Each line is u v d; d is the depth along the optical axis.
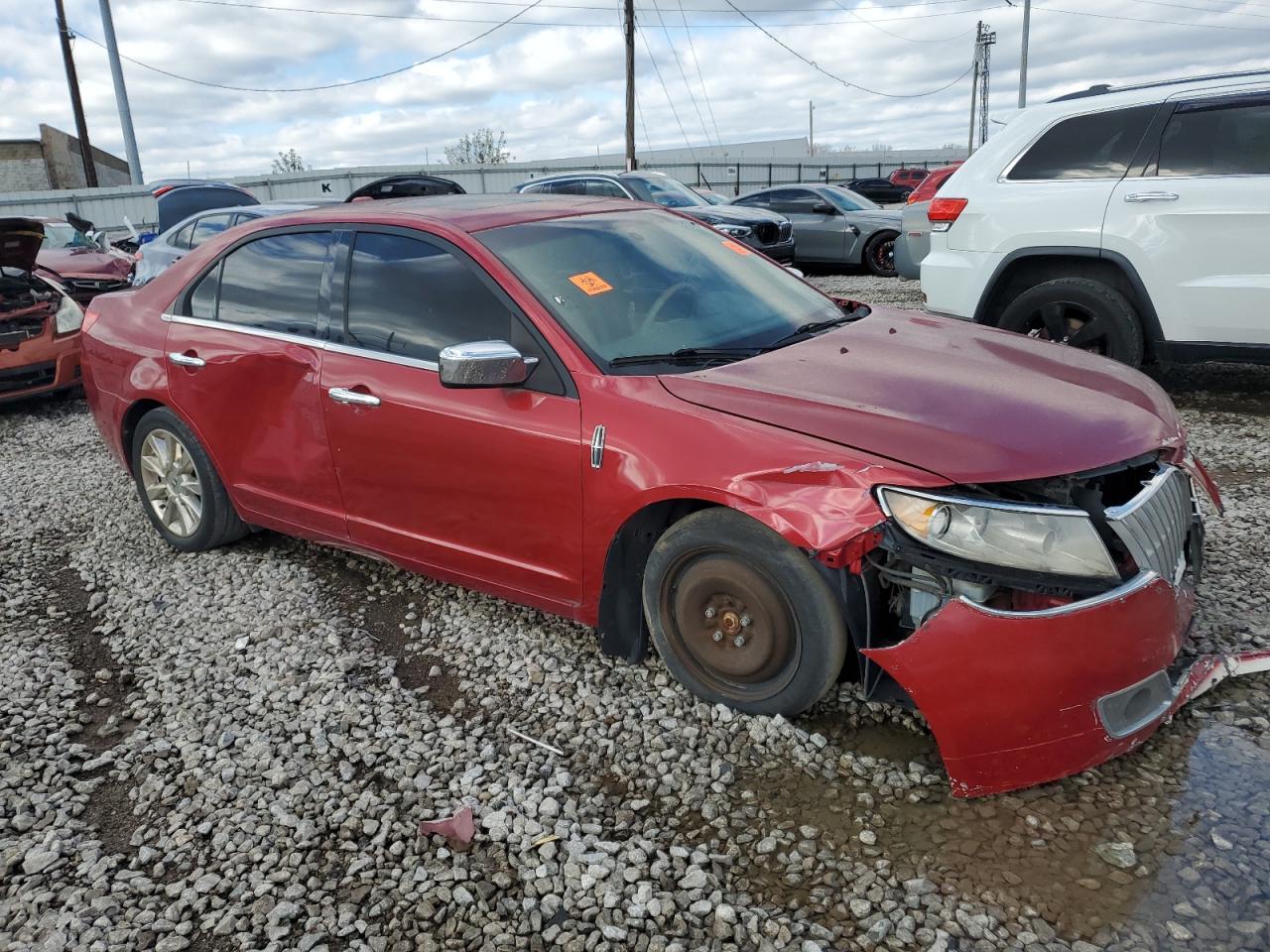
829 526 2.59
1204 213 5.62
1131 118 5.96
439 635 3.77
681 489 2.87
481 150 54.88
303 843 2.64
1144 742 2.80
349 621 3.94
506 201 4.12
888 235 15.51
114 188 27.14
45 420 8.11
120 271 11.15
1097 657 2.43
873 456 2.62
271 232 4.21
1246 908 2.18
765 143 65.00
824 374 3.12
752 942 2.21
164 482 4.71
